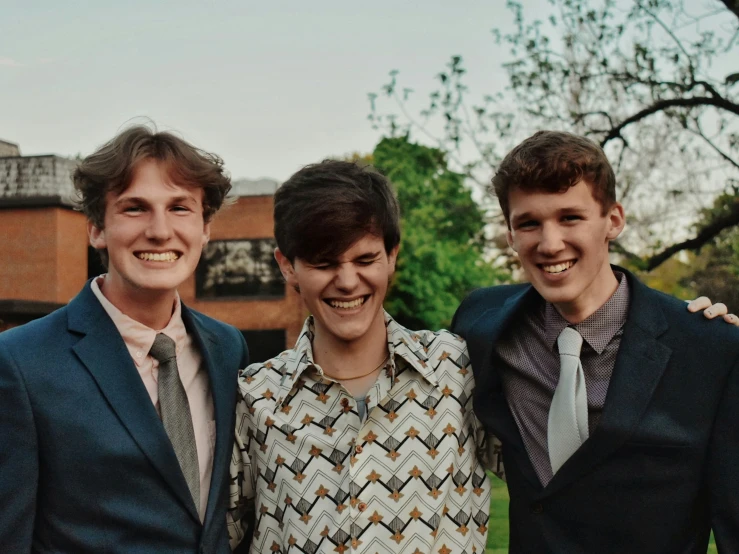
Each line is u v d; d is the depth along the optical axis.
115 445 1.96
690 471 1.99
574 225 2.02
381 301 2.22
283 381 2.25
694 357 2.00
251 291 21.61
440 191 19.39
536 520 2.14
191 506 2.03
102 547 1.94
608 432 1.97
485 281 19.98
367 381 2.24
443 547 2.14
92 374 2.01
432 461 2.15
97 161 2.10
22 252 17.64
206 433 2.22
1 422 1.90
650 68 10.10
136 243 2.09
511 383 2.25
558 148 2.00
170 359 2.14
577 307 2.10
